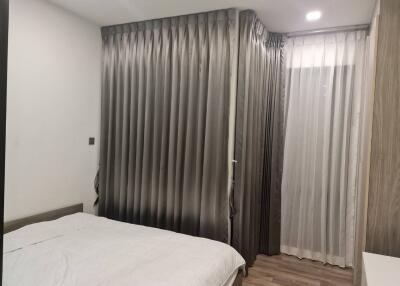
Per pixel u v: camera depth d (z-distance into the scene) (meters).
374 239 1.87
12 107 2.42
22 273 1.70
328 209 3.14
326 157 3.09
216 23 2.75
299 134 3.27
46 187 2.76
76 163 3.08
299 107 3.26
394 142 1.80
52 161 2.81
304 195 3.22
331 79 3.08
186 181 2.86
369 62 2.35
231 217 2.80
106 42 3.29
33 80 2.58
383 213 1.84
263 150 3.25
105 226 2.54
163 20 2.98
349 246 3.05
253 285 2.65
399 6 1.79
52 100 2.78
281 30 3.15
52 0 2.65
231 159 2.79
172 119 2.92
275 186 3.26
